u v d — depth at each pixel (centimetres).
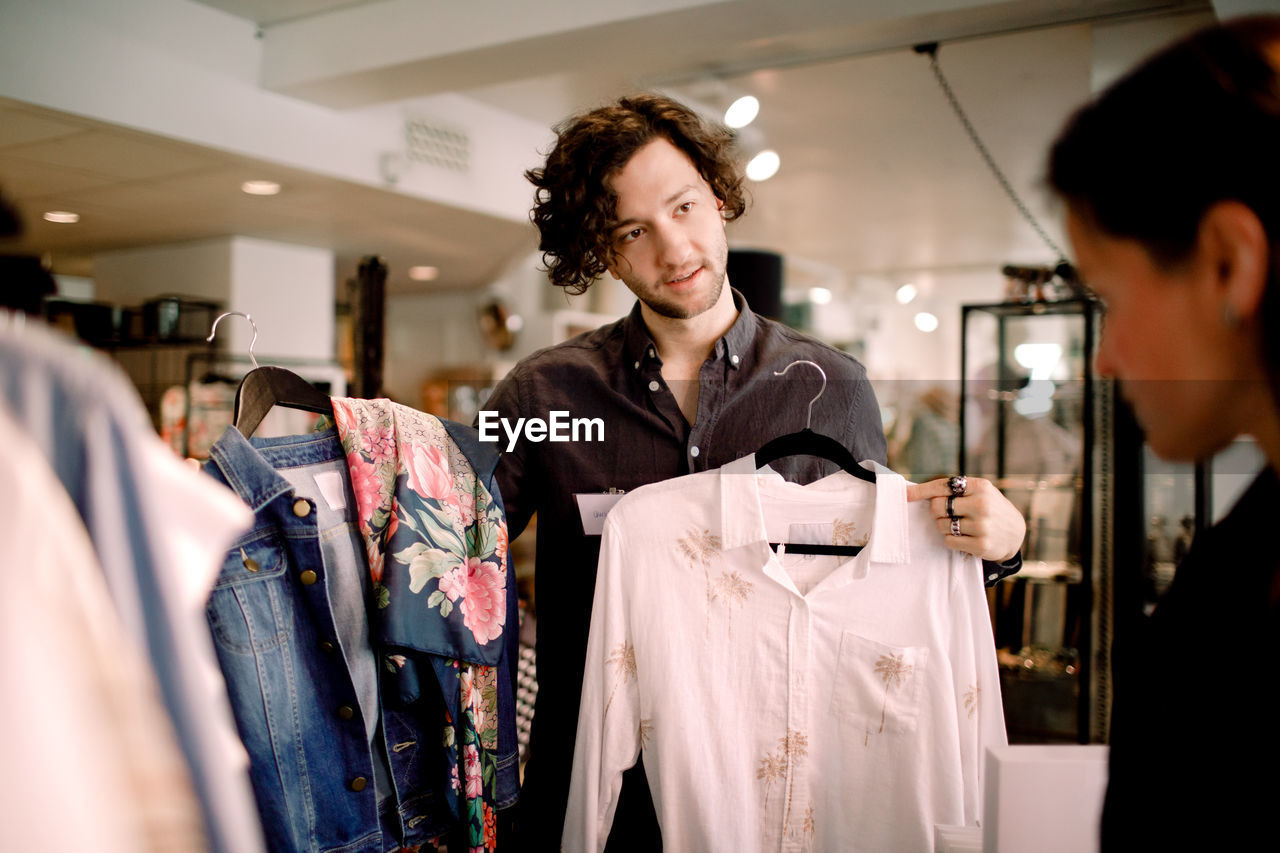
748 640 114
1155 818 60
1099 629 285
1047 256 952
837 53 397
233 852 49
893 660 111
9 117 328
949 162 584
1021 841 84
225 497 55
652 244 120
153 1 349
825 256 970
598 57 350
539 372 138
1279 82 44
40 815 40
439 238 586
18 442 45
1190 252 47
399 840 108
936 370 1252
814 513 116
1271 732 52
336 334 671
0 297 52
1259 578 55
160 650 50
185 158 388
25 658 42
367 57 363
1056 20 354
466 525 113
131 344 449
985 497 107
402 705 109
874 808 112
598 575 118
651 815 122
